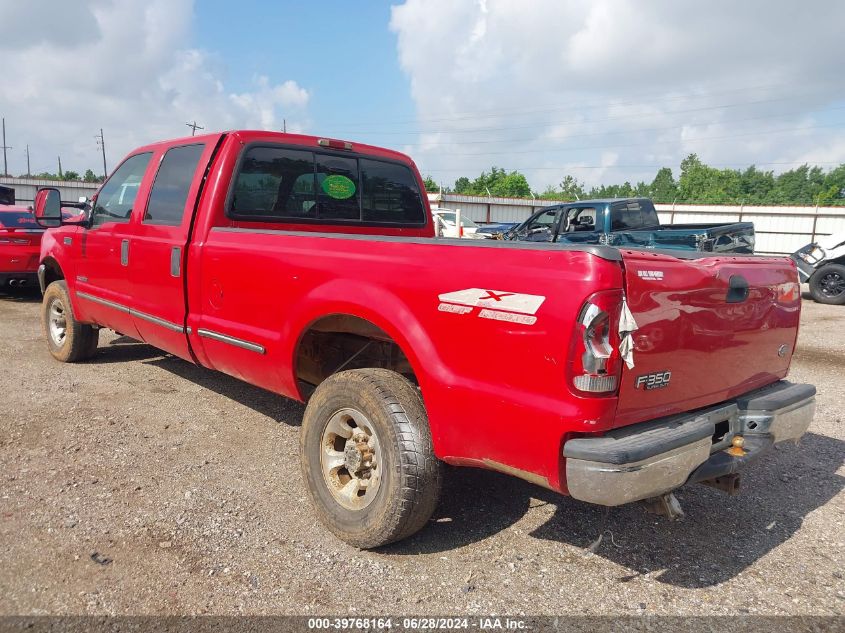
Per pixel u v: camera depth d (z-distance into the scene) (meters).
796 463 4.57
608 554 3.26
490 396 2.67
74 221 5.83
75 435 4.58
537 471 2.61
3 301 10.93
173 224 4.59
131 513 3.49
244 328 3.95
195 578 2.92
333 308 3.31
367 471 3.24
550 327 2.48
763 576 3.10
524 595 2.88
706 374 2.97
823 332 9.96
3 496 3.62
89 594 2.77
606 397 2.46
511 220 41.31
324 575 2.98
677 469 2.62
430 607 2.77
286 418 5.08
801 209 33.50
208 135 4.54
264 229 4.54
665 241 11.11
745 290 3.13
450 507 3.72
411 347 2.96
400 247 3.10
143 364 6.59
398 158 5.48
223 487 3.86
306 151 4.77
